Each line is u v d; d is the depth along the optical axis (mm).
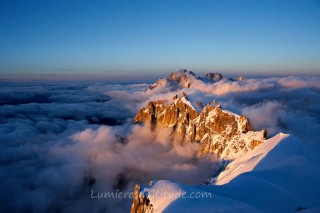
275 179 104938
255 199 89750
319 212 69250
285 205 85062
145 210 100625
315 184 99375
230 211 80625
